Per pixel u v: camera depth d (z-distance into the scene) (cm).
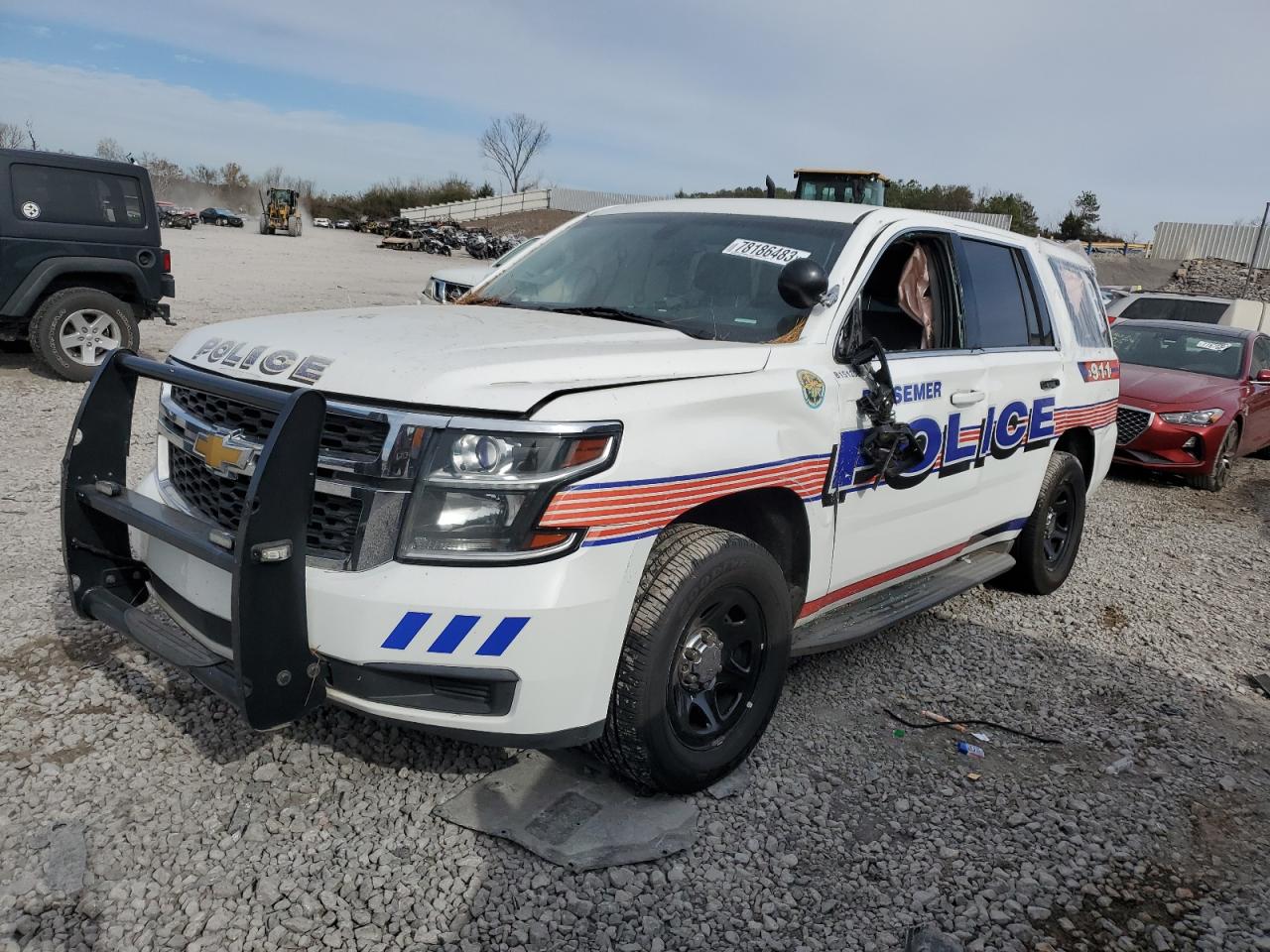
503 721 273
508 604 262
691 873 291
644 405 288
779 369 338
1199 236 4009
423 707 272
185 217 5172
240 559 249
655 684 294
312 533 274
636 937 263
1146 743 404
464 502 263
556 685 273
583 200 6569
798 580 367
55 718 343
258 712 258
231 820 296
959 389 434
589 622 274
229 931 252
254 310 1620
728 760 332
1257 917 296
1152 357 1091
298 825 296
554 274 428
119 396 329
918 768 365
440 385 266
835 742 379
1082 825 338
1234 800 364
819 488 354
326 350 289
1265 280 3556
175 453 327
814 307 366
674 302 385
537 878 281
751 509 350
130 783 310
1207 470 958
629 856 292
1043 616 549
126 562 335
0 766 313
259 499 250
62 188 970
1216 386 995
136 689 365
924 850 314
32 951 240
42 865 270
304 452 256
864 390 371
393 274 2864
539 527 267
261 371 292
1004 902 293
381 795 313
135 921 253
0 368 1045
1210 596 620
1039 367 504
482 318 351
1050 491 541
